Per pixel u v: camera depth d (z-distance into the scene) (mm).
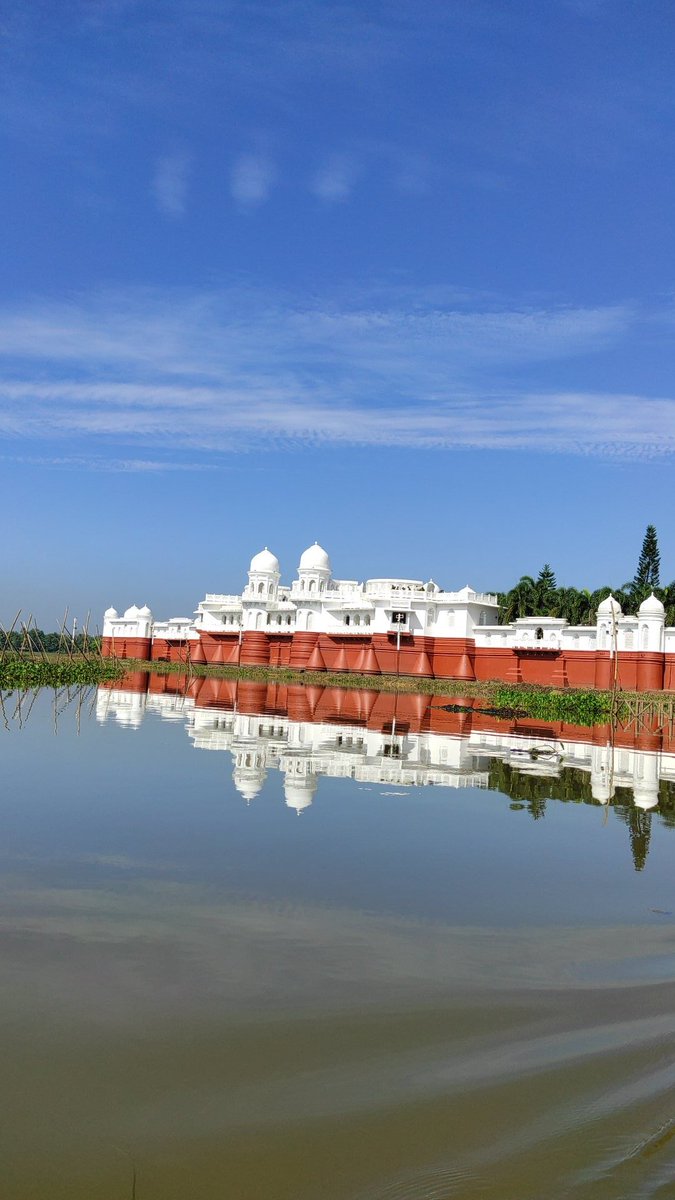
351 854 14625
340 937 10562
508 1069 7496
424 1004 8758
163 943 10094
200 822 16469
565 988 9352
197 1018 8211
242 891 12211
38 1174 5816
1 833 14984
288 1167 6012
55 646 127312
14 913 10875
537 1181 5918
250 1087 7039
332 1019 8328
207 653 100000
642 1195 5758
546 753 30500
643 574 86188
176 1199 5629
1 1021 7953
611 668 68500
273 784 21094
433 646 82000
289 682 76062
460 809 19031
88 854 13820
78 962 9414
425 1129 6531
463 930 11078
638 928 11500
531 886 13266
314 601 88125
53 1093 6809
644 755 31375
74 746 26797
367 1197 5703
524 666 76062
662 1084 7320
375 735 34156
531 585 89625
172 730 32719
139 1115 6566
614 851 15805
